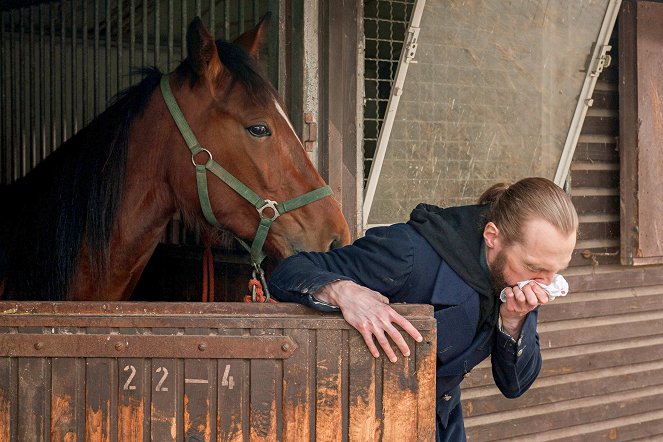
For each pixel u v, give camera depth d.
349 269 1.91
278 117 2.66
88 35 5.29
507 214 1.78
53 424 1.71
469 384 3.99
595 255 4.30
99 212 2.64
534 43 3.77
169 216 2.81
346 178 3.29
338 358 1.73
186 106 2.66
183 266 3.67
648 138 4.18
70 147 2.82
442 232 1.89
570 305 4.25
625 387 4.51
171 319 1.71
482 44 3.65
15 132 4.80
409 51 3.39
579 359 4.32
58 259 2.65
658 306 4.61
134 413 1.72
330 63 3.18
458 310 1.85
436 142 3.65
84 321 1.70
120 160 2.67
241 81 2.64
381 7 3.64
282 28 3.14
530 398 4.18
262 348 1.72
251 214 2.66
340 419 1.74
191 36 2.58
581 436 4.36
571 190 4.20
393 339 1.71
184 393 1.72
